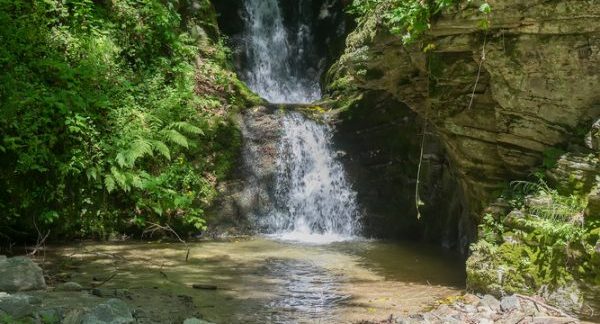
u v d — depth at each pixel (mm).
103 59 10523
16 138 8805
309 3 16359
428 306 6508
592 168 5934
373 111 12078
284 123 12312
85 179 9875
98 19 10922
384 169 11836
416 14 6598
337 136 12289
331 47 15695
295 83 15977
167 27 11773
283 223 11766
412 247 10445
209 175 11352
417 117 11406
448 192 10742
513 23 6188
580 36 5957
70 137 9602
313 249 10016
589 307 5727
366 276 8070
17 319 4887
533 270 6137
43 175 9406
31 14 9930
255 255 9320
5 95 8961
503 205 6750
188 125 10719
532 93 6426
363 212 11789
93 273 7613
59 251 8953
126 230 10336
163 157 10789
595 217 5777
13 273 5957
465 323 5633
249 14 15750
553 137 6469
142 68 11352
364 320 5926
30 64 9492
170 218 10602
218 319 5906
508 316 5738
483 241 6727
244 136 11992
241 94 12453
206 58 12727
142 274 7703
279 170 11984
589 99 6152
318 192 12125
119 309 5270
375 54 7992
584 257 5781
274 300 6707
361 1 8211
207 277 7719
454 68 7008
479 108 7000
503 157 6965
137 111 10555
